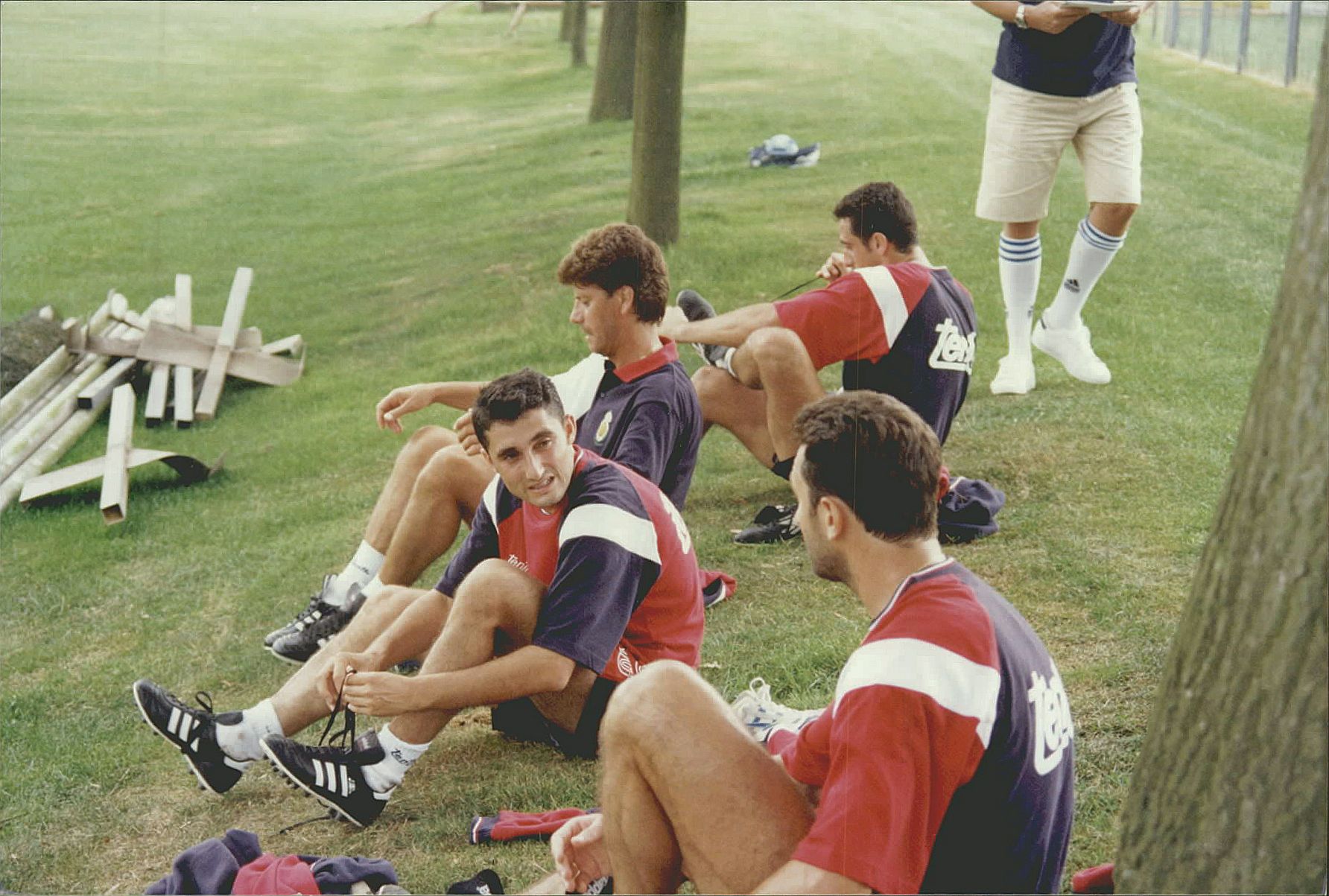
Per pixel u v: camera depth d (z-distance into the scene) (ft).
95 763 10.43
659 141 23.45
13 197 38.40
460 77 56.70
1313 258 5.27
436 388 11.23
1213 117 29.37
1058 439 13.83
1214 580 5.73
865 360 11.59
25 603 14.20
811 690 9.89
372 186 37.40
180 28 72.74
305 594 13.41
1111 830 7.79
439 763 9.44
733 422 12.39
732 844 5.92
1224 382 14.94
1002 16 13.88
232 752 9.22
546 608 8.22
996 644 5.45
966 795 5.44
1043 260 20.25
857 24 55.06
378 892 7.22
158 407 20.30
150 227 34.37
